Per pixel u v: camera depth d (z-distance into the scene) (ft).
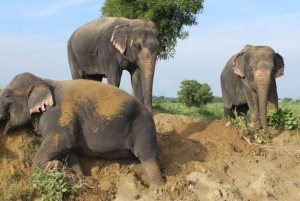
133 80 32.12
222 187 19.97
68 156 20.48
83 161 21.15
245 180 21.74
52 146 19.90
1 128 21.66
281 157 24.59
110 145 20.74
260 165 23.24
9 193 18.75
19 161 20.47
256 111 31.42
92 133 20.61
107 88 21.40
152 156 20.77
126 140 20.89
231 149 24.31
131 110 20.93
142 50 29.68
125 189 19.70
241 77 32.35
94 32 34.58
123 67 31.86
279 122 29.66
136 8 62.28
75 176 19.74
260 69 29.71
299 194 21.21
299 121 29.89
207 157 23.40
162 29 62.03
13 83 21.45
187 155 23.26
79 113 20.63
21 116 21.18
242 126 26.17
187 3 60.29
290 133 28.91
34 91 20.90
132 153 21.35
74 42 36.52
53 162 19.51
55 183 18.60
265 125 27.89
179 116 29.17
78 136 20.53
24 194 18.95
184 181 20.07
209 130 26.04
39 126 20.98
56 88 21.21
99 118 20.62
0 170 20.20
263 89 29.01
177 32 62.90
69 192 18.79
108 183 20.04
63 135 20.04
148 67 29.40
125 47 30.53
